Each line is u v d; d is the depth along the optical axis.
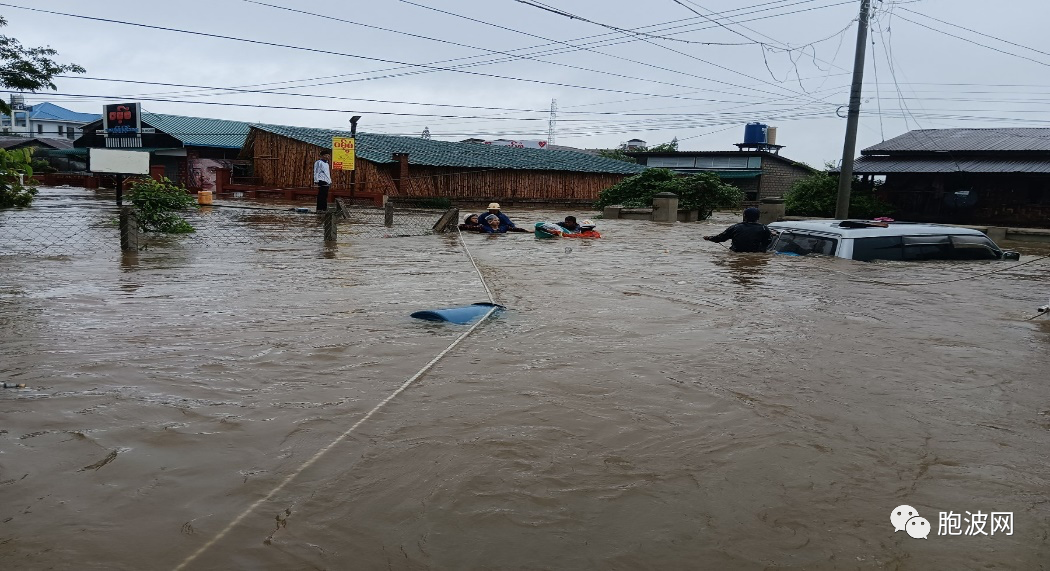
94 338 5.13
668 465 3.16
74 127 80.69
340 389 4.10
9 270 8.47
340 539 2.49
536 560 2.38
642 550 2.46
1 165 9.09
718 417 3.77
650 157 48.31
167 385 4.09
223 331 5.45
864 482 3.03
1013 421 3.82
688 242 15.27
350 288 7.75
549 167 38.91
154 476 2.93
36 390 3.95
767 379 4.49
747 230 12.95
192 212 21.44
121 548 2.39
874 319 6.56
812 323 6.31
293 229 16.12
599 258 11.70
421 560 2.37
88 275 8.20
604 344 5.33
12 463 3.01
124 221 10.63
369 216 22.77
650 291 8.02
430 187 34.06
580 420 3.68
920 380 4.56
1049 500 2.90
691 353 5.10
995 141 28.45
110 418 3.55
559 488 2.91
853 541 2.55
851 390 4.31
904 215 28.83
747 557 2.44
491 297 7.33
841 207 21.59
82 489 2.80
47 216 17.12
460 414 3.73
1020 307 7.31
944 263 11.17
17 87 26.92
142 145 41.53
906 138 30.77
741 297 7.68
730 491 2.92
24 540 2.42
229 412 3.68
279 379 4.26
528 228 20.42
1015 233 19.97
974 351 5.36
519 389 4.17
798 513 2.75
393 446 3.29
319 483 2.90
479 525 2.60
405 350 5.00
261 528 2.54
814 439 3.49
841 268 10.32
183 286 7.58
